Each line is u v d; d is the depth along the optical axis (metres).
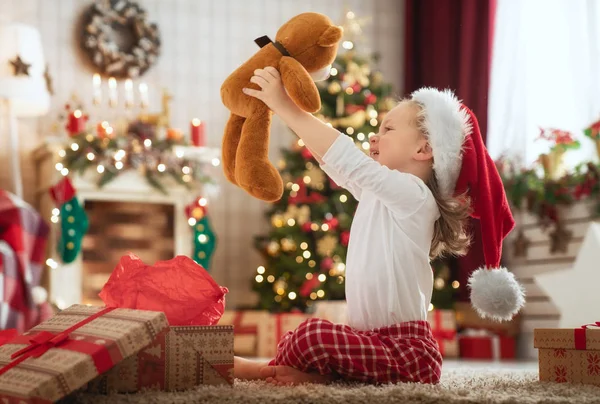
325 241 5.03
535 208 4.58
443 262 5.32
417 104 2.00
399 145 1.98
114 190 4.91
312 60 1.88
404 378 1.80
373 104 5.36
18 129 5.29
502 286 1.98
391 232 1.88
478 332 4.88
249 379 1.85
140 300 1.73
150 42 5.62
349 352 1.75
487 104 5.19
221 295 1.76
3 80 4.72
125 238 5.00
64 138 4.91
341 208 5.19
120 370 1.59
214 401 1.46
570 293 3.90
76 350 1.45
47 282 4.82
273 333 4.80
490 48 5.22
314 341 1.76
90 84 5.51
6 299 3.70
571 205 4.42
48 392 1.36
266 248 5.45
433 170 1.98
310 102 1.79
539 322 4.71
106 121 5.46
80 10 5.53
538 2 4.95
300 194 5.20
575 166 4.41
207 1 5.89
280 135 5.96
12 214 3.88
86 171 4.83
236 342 4.84
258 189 1.79
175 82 5.76
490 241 2.00
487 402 1.49
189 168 5.06
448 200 1.96
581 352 1.97
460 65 5.45
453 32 5.65
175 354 1.63
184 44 5.81
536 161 4.62
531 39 5.02
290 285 5.16
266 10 6.05
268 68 1.85
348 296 1.94
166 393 1.55
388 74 6.25
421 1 6.04
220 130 5.84
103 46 5.48
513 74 5.08
